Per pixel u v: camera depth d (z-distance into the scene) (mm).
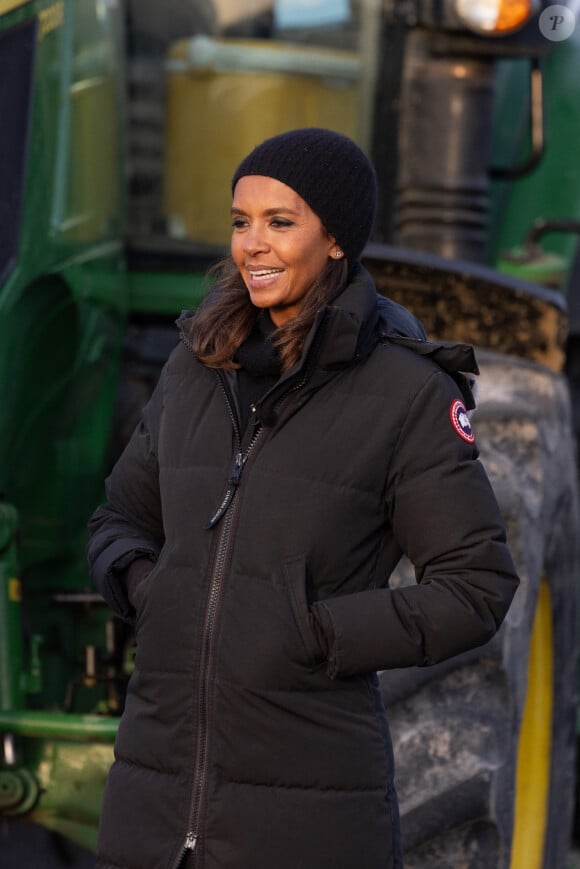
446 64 10367
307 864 5297
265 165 5625
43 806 7812
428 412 5523
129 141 10422
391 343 5691
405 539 5602
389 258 8773
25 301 8391
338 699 5434
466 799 7777
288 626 5320
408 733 7859
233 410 5637
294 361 5523
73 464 9508
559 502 9680
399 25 10453
